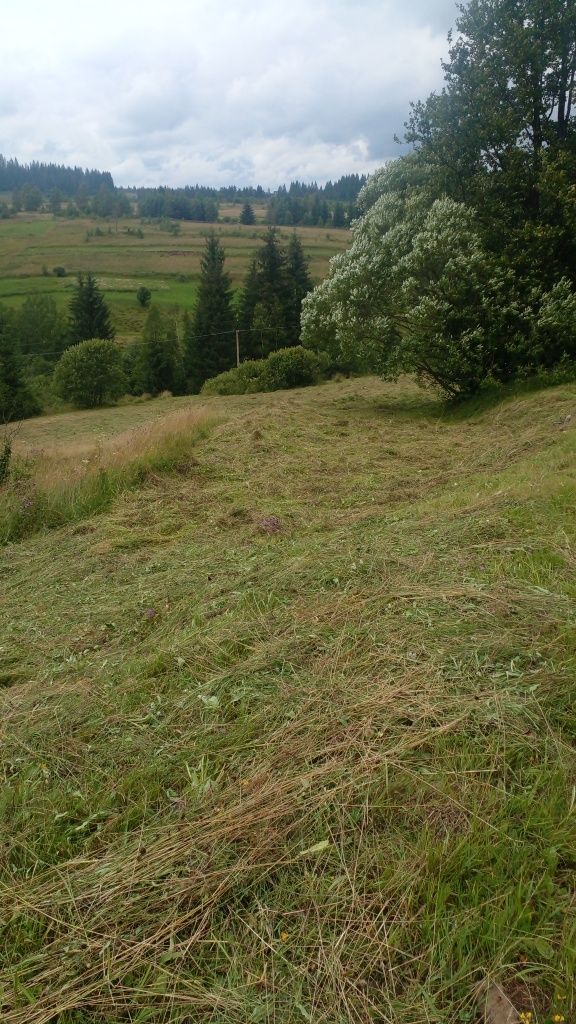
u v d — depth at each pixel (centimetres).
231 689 267
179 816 198
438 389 1452
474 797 185
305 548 450
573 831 171
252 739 234
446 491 618
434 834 175
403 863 166
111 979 148
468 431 1026
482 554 376
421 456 849
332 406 1622
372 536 454
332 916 157
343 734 223
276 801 195
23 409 3466
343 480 741
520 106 1280
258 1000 139
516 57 1220
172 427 1009
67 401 3700
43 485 701
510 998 135
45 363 4712
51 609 414
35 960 156
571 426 805
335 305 1400
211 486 748
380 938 150
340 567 381
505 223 1269
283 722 239
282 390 2928
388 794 192
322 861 173
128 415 2817
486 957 143
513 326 1192
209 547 511
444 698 233
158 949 155
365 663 267
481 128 1273
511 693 232
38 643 360
